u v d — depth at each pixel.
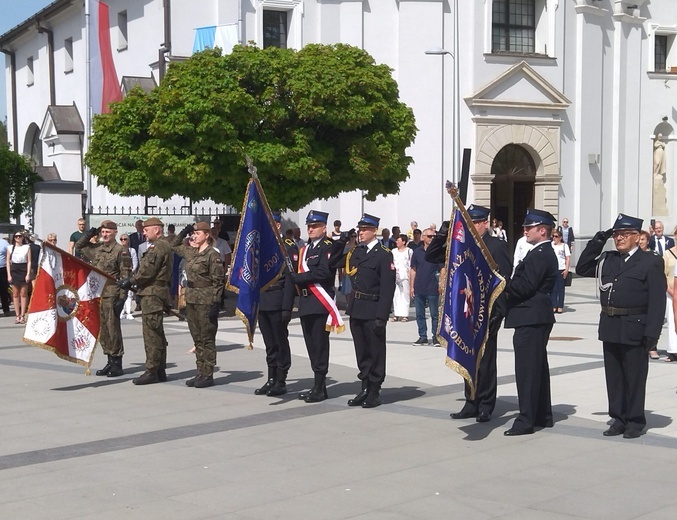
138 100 20.22
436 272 16.22
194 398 11.56
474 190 29.50
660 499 7.16
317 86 19.84
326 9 28.11
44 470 8.22
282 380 11.71
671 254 14.16
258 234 11.30
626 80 32.72
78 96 34.69
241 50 20.34
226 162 19.39
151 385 12.52
